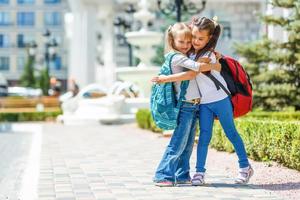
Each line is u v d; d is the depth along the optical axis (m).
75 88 33.31
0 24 93.31
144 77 26.31
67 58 88.38
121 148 14.87
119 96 28.89
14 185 10.01
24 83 73.88
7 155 14.92
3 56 93.75
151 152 13.78
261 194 7.75
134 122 27.89
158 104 8.34
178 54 8.27
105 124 28.28
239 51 18.19
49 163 11.74
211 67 8.19
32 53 64.00
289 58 17.62
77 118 29.02
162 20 41.25
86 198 7.68
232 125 8.49
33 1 91.56
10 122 34.12
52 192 8.20
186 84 8.30
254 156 11.21
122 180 9.24
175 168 8.55
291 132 9.80
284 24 17.41
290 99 17.84
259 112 16.95
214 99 8.38
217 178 9.27
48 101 41.69
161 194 7.86
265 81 17.97
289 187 8.29
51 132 22.03
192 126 8.52
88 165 11.33
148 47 26.38
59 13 90.88
